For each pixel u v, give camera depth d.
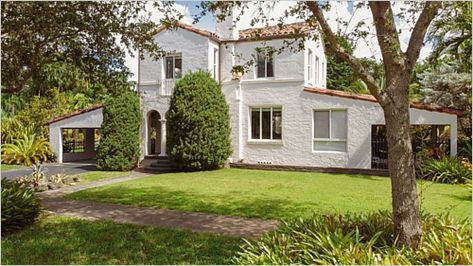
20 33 8.65
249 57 20.62
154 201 11.05
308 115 19.42
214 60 21.19
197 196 11.80
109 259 6.28
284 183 14.51
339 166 18.70
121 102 19.72
